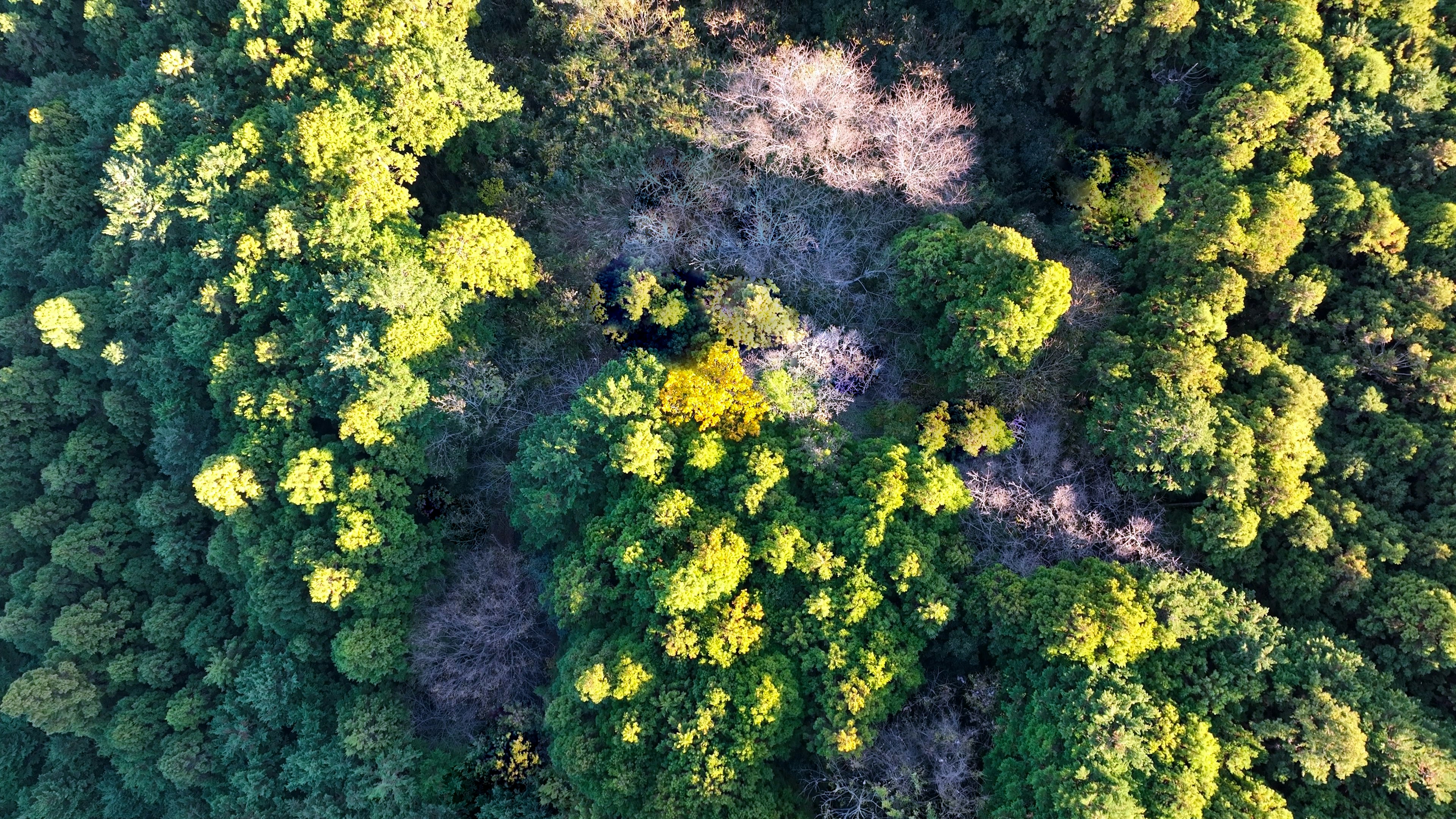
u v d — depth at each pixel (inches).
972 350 814.5
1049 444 823.1
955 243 853.2
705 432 822.5
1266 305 824.9
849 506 767.7
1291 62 829.8
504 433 960.3
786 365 893.8
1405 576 703.1
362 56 980.6
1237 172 845.2
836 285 943.0
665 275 971.3
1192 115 914.7
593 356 983.6
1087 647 669.9
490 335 968.3
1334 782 667.4
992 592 733.9
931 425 836.6
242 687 957.2
